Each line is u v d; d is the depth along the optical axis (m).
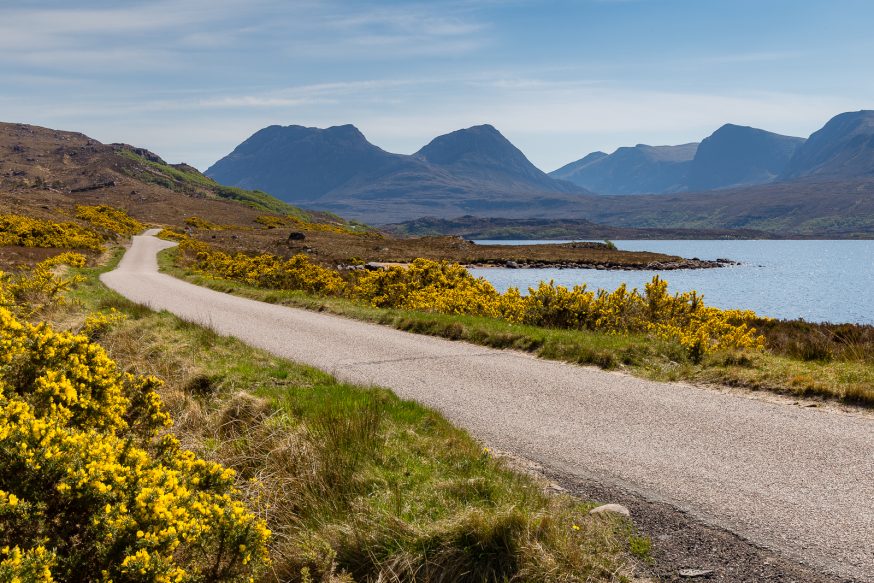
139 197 147.62
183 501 3.30
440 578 3.76
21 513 2.85
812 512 4.30
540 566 3.71
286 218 145.38
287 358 10.44
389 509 4.38
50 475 3.03
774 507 4.40
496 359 10.41
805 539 3.94
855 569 3.58
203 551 3.37
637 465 5.35
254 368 9.05
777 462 5.26
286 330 14.02
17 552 2.54
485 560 3.85
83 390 4.91
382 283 21.08
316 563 3.87
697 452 5.60
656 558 3.82
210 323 13.80
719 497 4.62
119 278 29.78
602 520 4.28
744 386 7.93
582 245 112.12
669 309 13.96
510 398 7.79
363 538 4.04
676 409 7.04
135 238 77.62
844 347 10.22
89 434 3.58
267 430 6.01
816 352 9.95
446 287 21.38
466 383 8.69
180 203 148.12
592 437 6.16
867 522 4.12
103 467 3.15
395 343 12.21
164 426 5.95
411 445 5.75
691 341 9.62
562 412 7.09
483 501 4.51
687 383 8.34
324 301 19.36
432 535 4.00
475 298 17.14
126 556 2.84
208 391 8.12
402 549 3.93
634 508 4.51
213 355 9.98
